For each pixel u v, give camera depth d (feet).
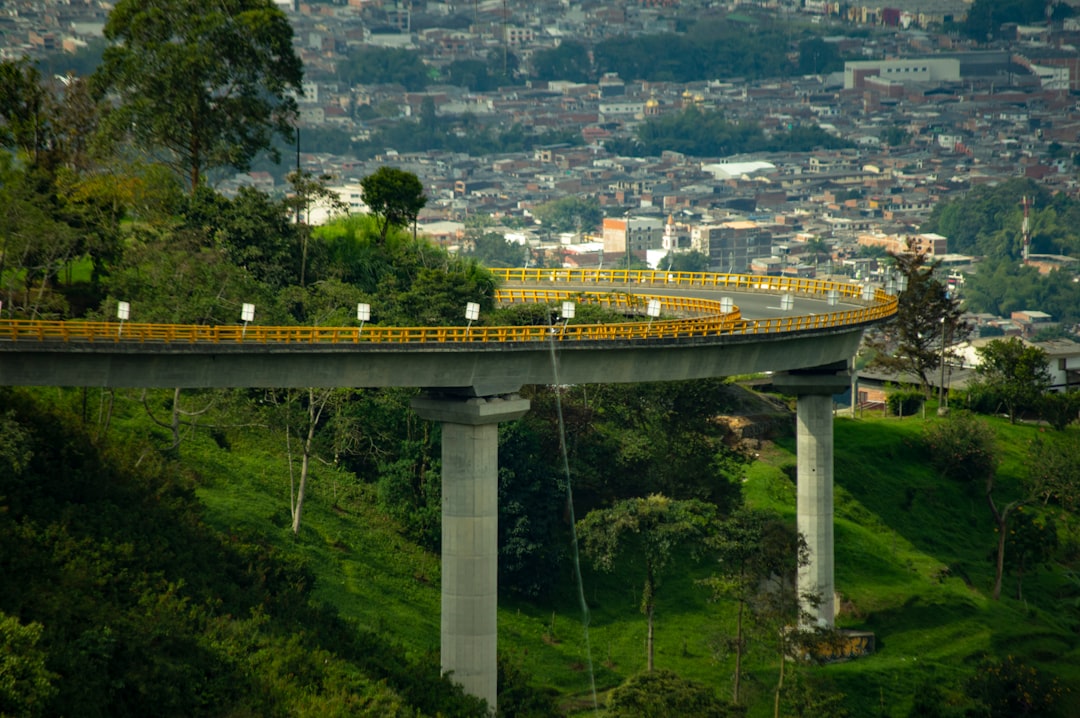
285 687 592.60
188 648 593.42
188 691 568.41
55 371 632.38
